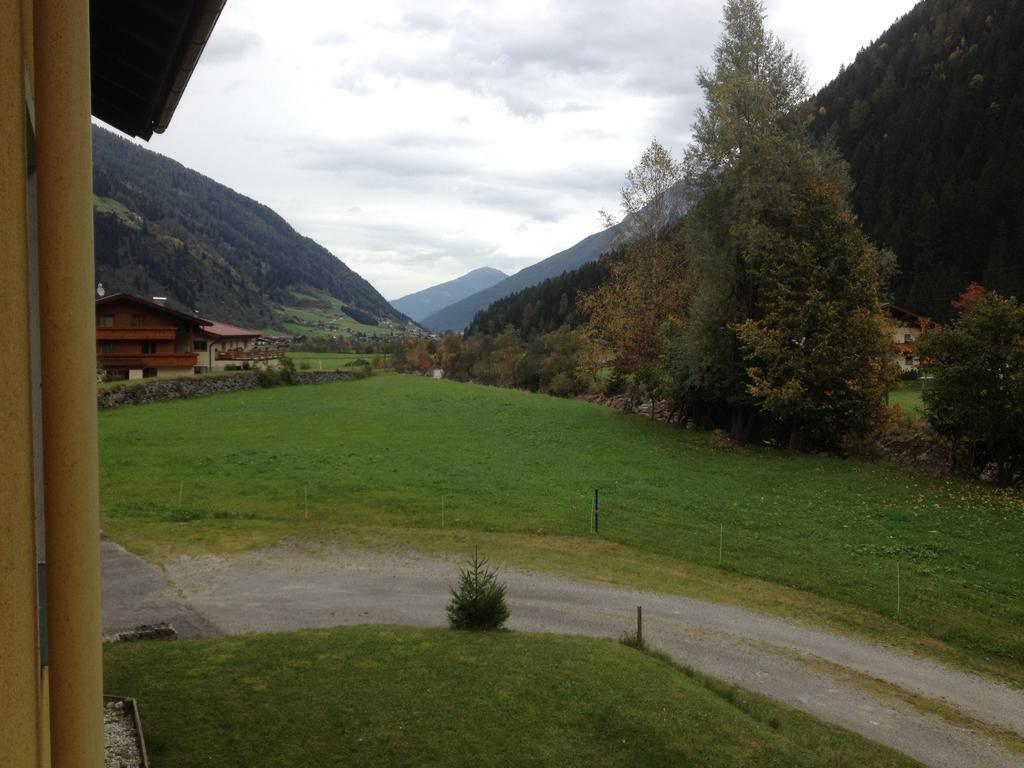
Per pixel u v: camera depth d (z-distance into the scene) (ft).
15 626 8.82
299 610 46.57
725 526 73.10
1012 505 81.71
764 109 117.39
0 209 8.50
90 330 11.58
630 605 51.70
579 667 35.81
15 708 8.81
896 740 35.12
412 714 29.68
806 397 111.55
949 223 294.87
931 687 42.11
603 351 160.86
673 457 109.29
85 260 11.37
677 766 27.63
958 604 54.19
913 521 74.59
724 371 121.60
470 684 32.96
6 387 8.63
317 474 89.56
